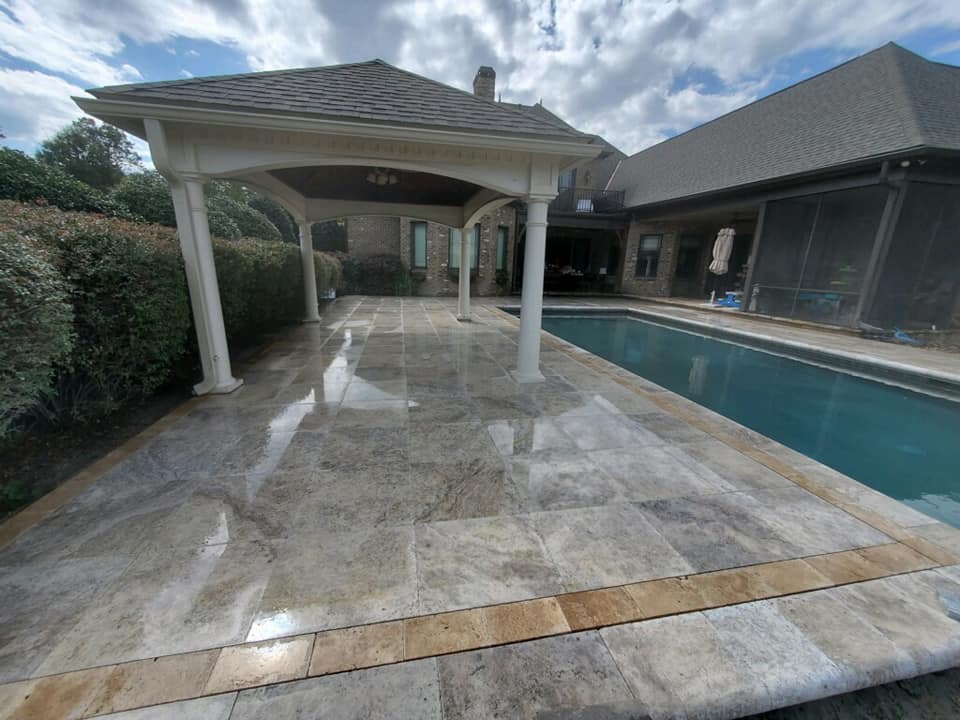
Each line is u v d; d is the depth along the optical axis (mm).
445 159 4148
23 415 2979
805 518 2408
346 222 15641
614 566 2004
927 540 2227
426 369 5336
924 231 8266
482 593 1825
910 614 1757
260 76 4090
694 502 2549
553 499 2551
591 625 1680
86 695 1357
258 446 3139
